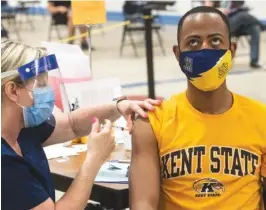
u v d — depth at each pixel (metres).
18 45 1.50
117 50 8.99
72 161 2.00
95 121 1.72
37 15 14.40
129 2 8.51
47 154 2.07
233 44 1.58
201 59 1.49
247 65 7.38
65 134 1.87
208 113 1.56
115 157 2.01
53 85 2.18
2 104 1.47
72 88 2.24
